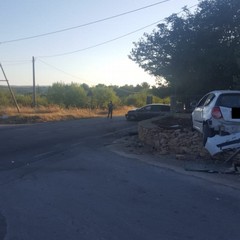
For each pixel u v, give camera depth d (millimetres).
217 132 11570
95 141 17859
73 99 66062
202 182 8891
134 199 7559
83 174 9961
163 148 13352
